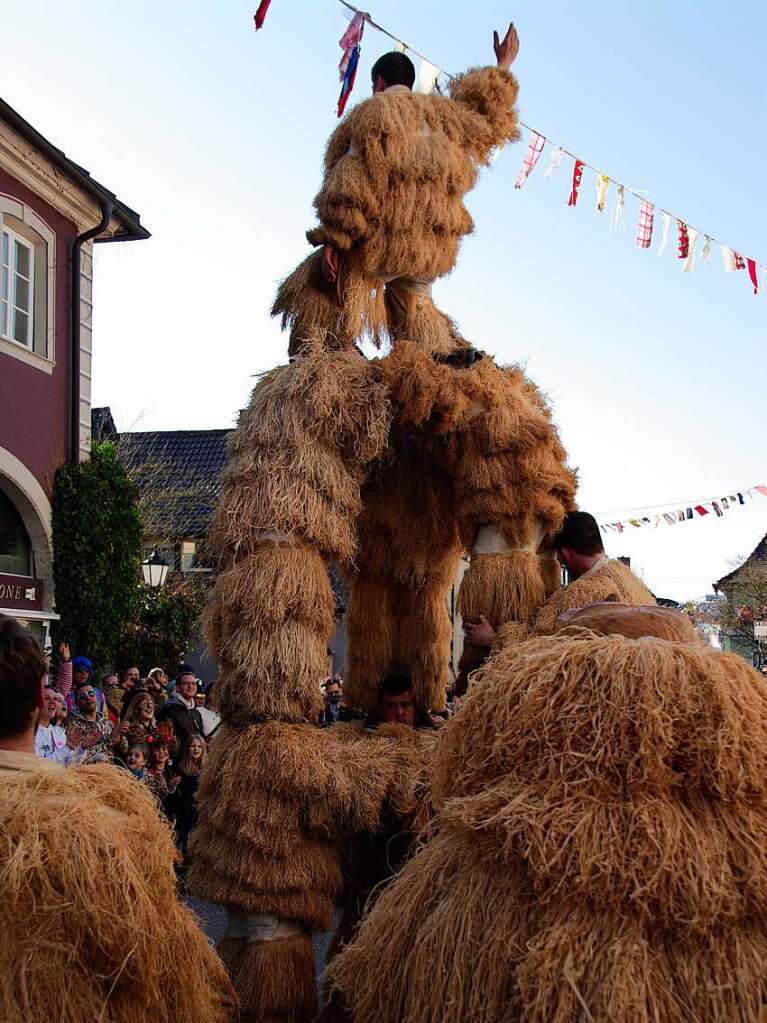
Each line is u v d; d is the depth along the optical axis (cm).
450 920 219
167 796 787
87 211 1538
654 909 200
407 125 396
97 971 212
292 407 372
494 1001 207
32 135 1349
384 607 449
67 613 1461
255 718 351
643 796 206
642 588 370
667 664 212
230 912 353
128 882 216
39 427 1438
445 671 454
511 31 454
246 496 365
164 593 1927
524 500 373
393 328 430
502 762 223
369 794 339
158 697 1086
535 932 208
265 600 348
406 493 431
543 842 204
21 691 226
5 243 1384
